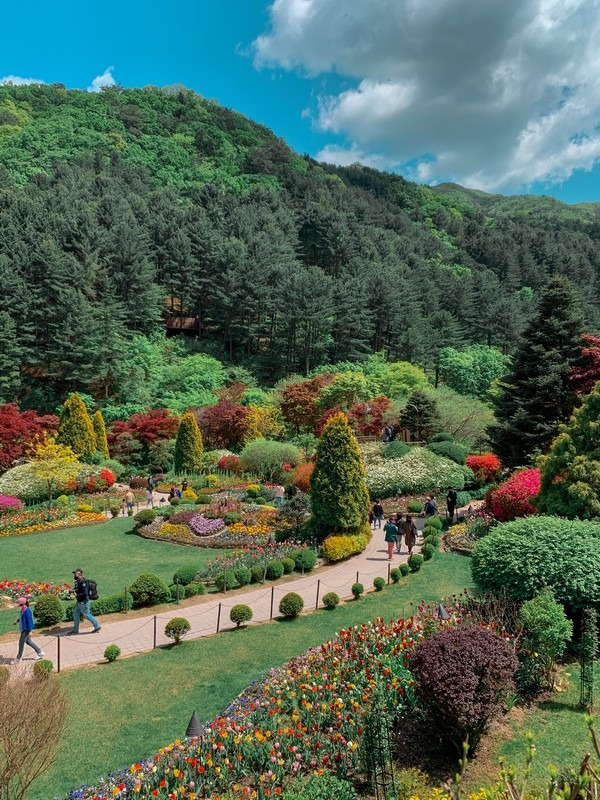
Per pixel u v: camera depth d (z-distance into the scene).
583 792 3.59
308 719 7.12
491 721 6.80
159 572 15.95
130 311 51.97
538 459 14.77
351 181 152.38
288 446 30.08
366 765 6.15
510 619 8.81
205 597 13.51
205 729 7.06
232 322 60.22
